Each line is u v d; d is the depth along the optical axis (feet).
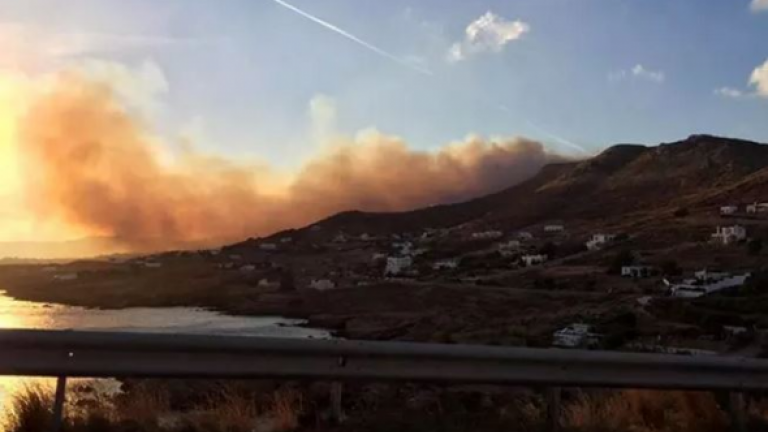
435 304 246.27
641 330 141.59
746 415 27.07
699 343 101.65
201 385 26.35
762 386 26.58
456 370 23.24
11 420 21.58
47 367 19.97
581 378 24.40
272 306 279.08
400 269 431.02
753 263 295.28
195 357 21.09
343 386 26.04
